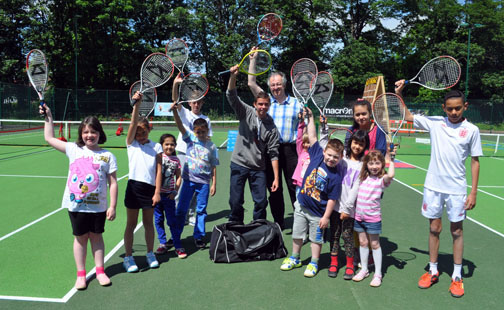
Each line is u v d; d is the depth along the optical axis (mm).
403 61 37594
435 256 3836
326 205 3881
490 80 34656
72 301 3439
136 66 34875
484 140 23172
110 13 32656
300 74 4730
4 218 5840
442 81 3971
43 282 3797
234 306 3389
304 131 4535
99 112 28312
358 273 3934
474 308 3406
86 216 3609
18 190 7672
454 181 3643
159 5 34406
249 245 4367
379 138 4086
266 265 4254
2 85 22281
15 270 4062
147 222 4117
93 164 3645
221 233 4332
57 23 33750
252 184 4668
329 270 4004
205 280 3875
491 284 3865
